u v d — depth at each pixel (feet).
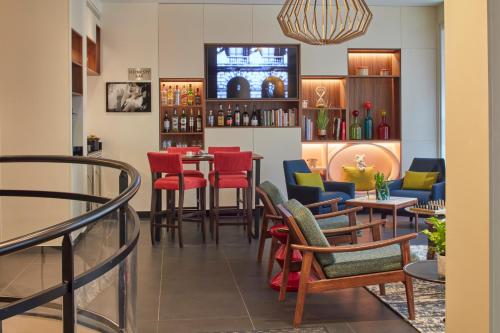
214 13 31.96
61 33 21.72
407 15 33.06
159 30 31.60
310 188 26.50
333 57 32.78
